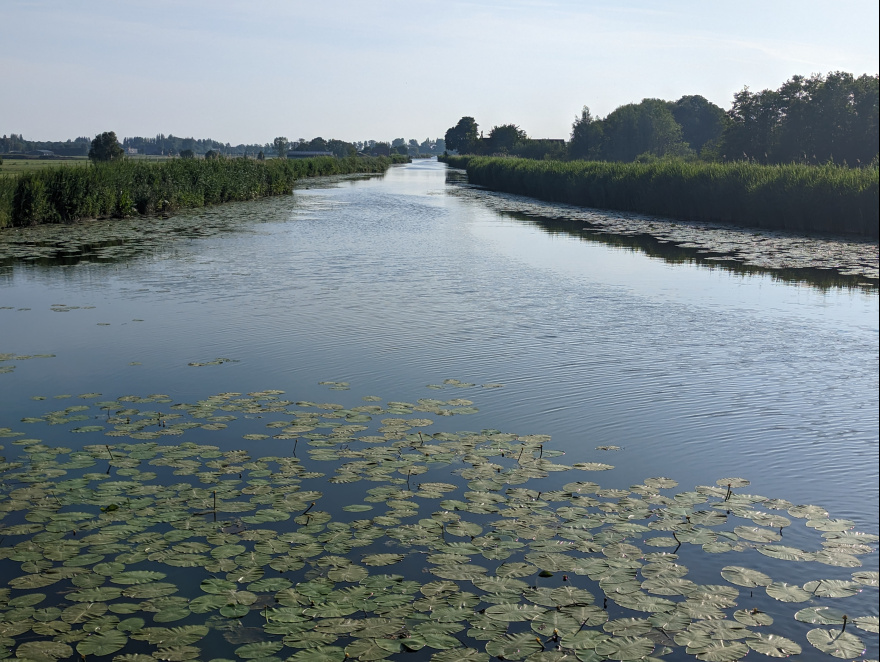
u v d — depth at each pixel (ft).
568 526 18.21
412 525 18.19
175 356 33.12
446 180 247.50
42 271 56.13
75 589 15.34
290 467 21.52
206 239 77.00
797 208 89.45
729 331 38.86
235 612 14.58
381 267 59.57
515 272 57.57
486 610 14.76
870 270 59.16
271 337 36.55
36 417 25.52
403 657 13.30
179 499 19.47
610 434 24.61
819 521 18.66
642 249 72.08
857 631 14.38
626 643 13.80
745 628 14.32
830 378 30.83
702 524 18.43
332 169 289.74
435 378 30.22
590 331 38.58
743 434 24.67
